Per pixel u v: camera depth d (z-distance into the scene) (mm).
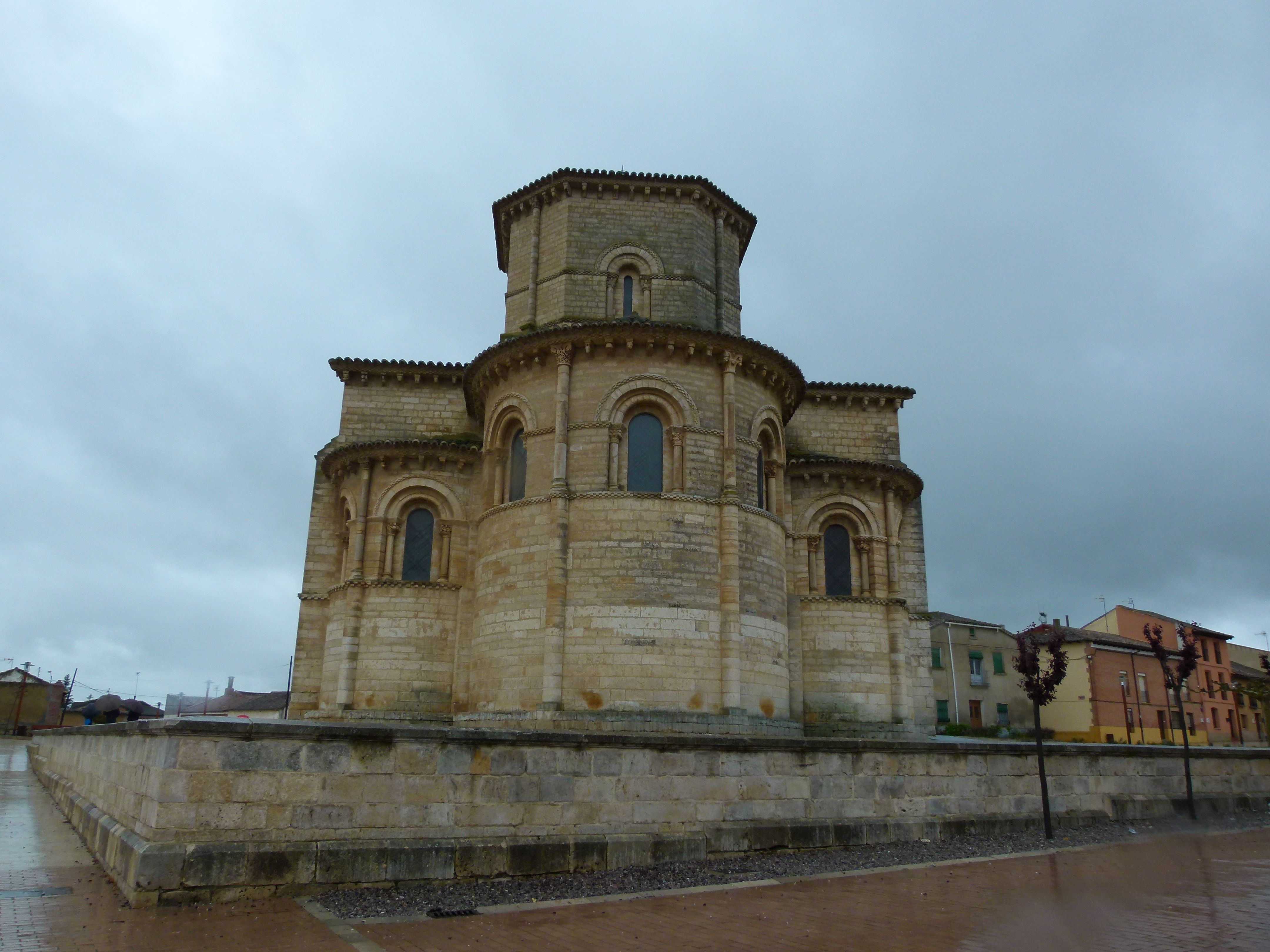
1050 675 22516
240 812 13531
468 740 15406
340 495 37312
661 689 26641
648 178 36719
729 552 28219
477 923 11875
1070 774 24031
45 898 12781
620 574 27422
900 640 36594
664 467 29281
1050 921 11992
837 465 37594
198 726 13461
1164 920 12047
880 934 11250
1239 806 27766
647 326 29188
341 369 39062
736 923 11867
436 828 14875
